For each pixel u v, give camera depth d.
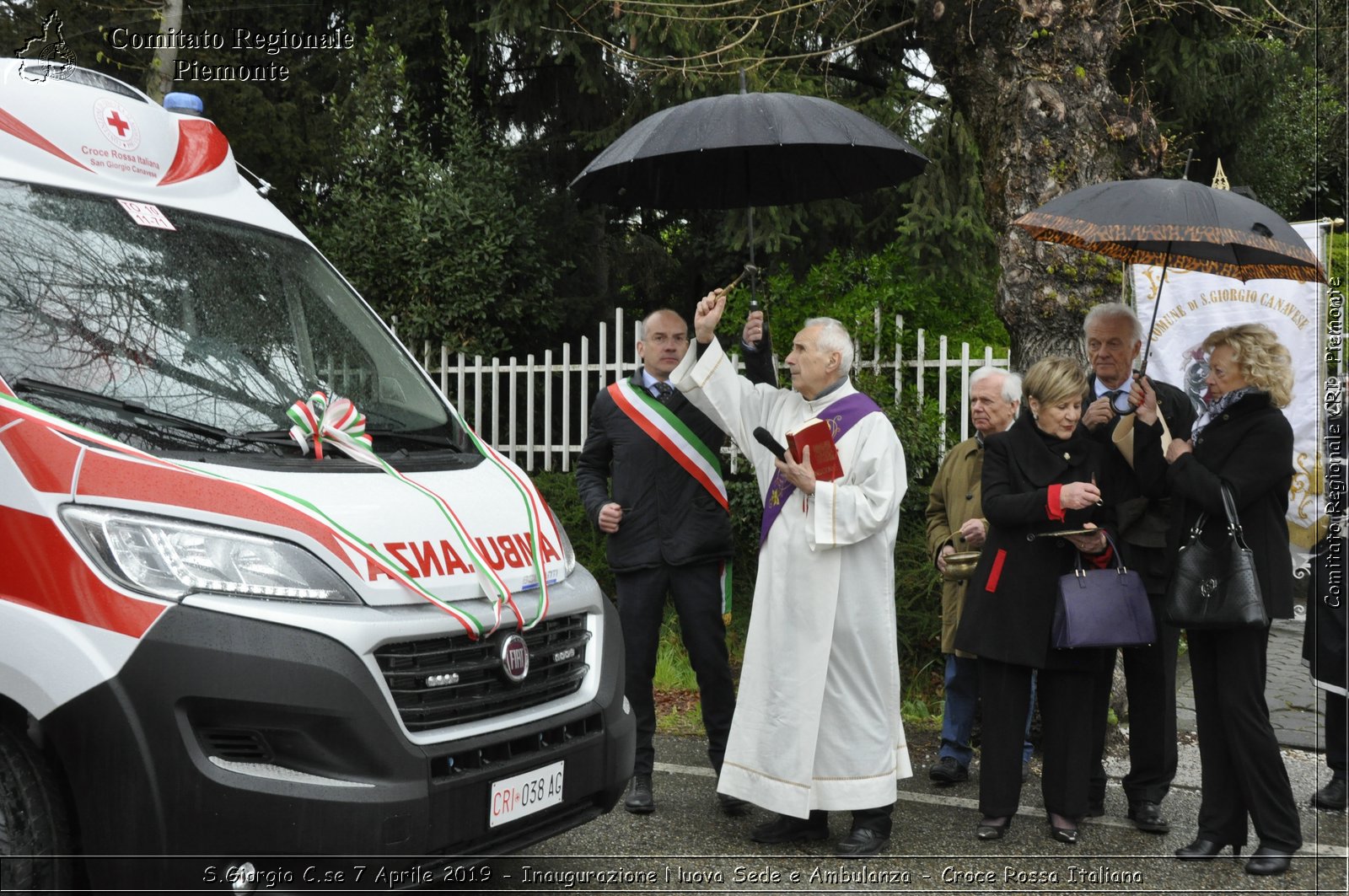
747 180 5.21
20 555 3.01
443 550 3.33
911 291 8.28
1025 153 5.91
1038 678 4.61
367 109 9.70
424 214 9.07
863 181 5.15
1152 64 9.57
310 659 2.94
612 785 3.69
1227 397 4.20
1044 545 4.46
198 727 2.90
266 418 3.52
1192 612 4.11
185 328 3.64
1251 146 11.49
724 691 4.92
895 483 4.42
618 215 11.16
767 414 4.73
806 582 4.36
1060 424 4.56
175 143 4.24
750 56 7.85
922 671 6.66
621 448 4.91
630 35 8.29
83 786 2.88
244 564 3.01
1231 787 4.30
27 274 3.44
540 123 11.07
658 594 4.84
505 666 3.31
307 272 4.27
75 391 3.24
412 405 4.11
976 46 6.04
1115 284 5.95
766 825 4.51
